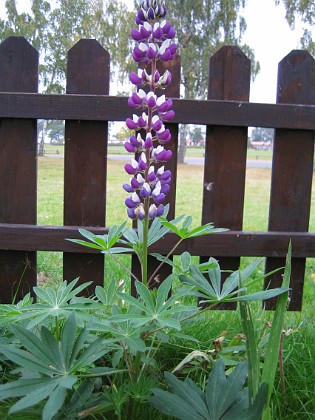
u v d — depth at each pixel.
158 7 1.49
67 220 2.78
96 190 2.76
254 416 1.23
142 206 1.51
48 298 1.59
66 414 1.36
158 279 2.79
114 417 1.46
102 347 1.47
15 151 2.73
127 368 1.57
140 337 1.51
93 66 2.67
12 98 2.62
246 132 2.78
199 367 1.70
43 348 1.31
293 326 2.27
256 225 6.88
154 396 1.34
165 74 1.52
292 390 1.65
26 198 2.76
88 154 2.74
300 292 2.86
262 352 1.77
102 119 2.64
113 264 3.60
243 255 2.76
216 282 1.56
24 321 1.73
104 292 1.66
